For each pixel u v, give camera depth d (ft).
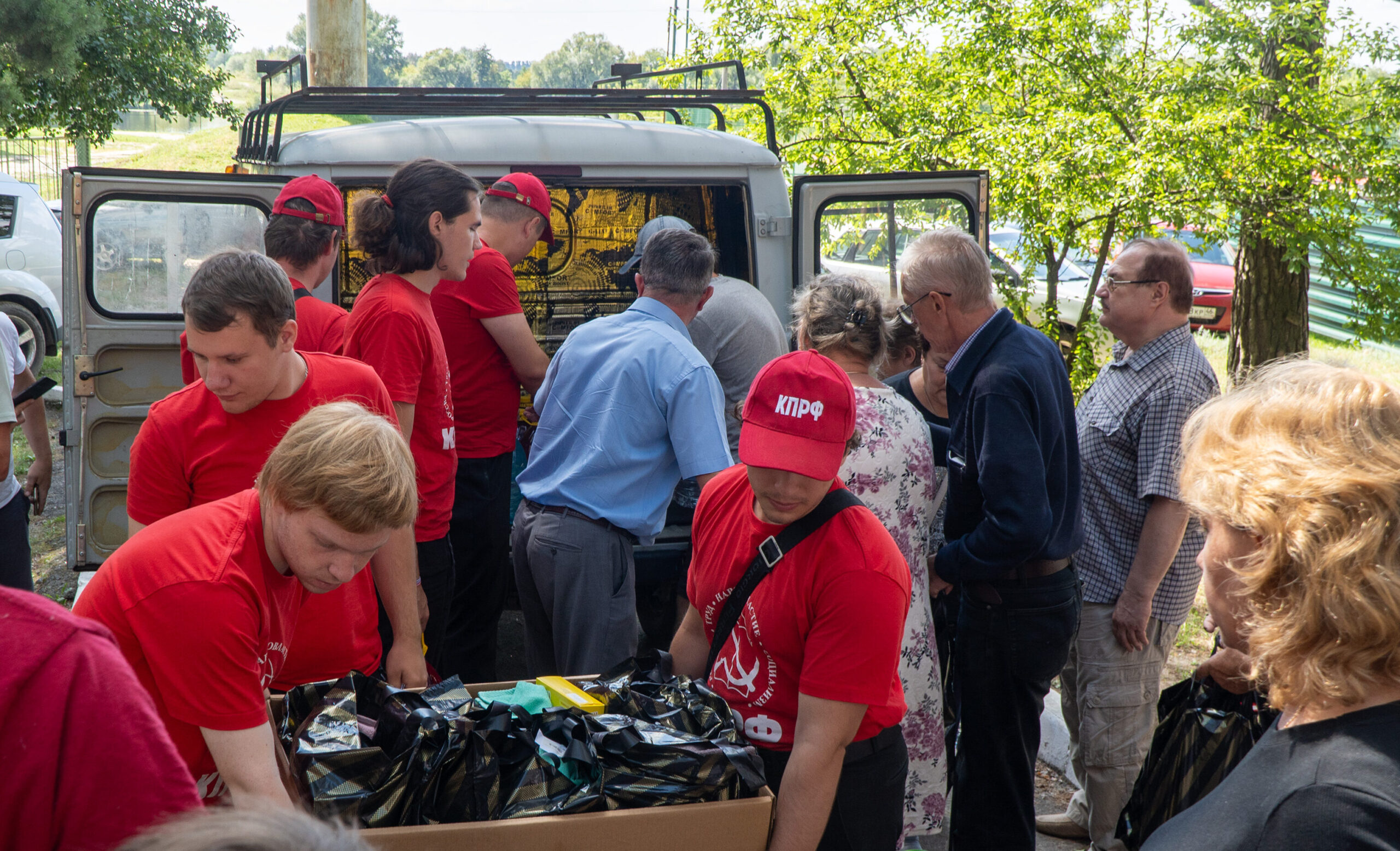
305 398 7.43
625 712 6.69
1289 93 22.66
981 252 8.90
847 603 6.00
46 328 33.35
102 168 12.03
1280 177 21.79
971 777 9.11
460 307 11.75
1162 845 3.88
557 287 16.60
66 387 12.48
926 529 8.83
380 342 9.15
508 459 12.59
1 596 3.48
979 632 8.85
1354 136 22.57
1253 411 4.19
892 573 6.12
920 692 8.84
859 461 8.36
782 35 26.25
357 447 5.21
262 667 5.59
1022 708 8.91
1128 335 9.83
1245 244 25.94
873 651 6.01
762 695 6.59
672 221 12.66
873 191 14.11
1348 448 3.80
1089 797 10.12
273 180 12.60
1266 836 3.51
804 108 26.03
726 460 9.80
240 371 6.95
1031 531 8.07
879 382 8.96
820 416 5.98
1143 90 24.11
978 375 8.53
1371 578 3.49
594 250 16.60
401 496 5.28
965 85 24.08
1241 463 3.99
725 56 27.37
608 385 9.82
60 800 3.40
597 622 9.82
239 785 5.24
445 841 5.60
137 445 7.42
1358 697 3.57
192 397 7.42
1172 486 9.25
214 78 51.57
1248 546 4.00
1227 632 4.24
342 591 7.08
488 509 12.39
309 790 5.63
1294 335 26.05
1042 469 8.20
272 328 6.98
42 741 3.33
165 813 3.53
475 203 9.48
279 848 2.34
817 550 6.17
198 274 6.91
